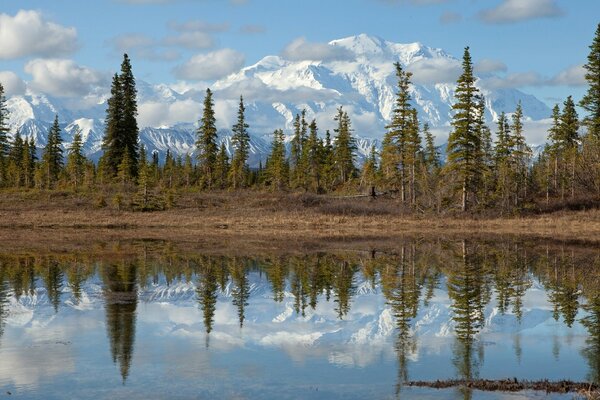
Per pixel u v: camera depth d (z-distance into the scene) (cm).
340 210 6197
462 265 2959
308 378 1205
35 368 1265
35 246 3734
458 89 6109
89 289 2225
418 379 1205
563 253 3459
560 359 1348
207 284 2370
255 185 9069
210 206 6388
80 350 1402
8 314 1781
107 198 6569
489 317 1788
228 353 1388
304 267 2878
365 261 3116
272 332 1597
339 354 1384
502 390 1126
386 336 1561
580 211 6097
